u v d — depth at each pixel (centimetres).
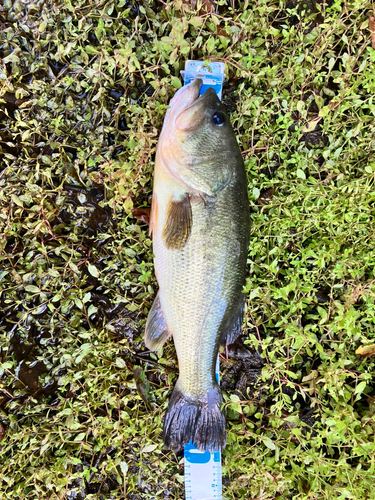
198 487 43
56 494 42
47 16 42
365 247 44
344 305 43
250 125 44
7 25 42
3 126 43
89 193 44
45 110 43
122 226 43
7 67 42
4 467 41
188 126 37
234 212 39
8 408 43
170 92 42
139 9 42
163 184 39
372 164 42
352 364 44
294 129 45
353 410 43
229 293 40
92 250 44
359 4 42
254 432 44
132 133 41
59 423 42
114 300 44
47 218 43
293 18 45
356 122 44
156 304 42
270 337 42
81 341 44
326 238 44
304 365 46
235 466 42
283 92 43
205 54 42
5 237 42
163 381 45
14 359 44
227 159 38
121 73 42
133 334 45
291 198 43
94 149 43
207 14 41
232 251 39
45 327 44
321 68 45
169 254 39
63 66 43
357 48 44
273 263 42
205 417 41
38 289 42
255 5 42
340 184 44
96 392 43
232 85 44
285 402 42
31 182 43
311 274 45
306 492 43
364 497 41
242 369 46
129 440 44
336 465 41
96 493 43
